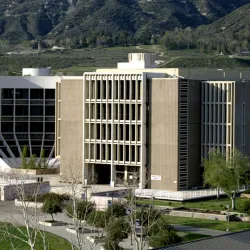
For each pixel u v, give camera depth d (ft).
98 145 620.08
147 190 589.73
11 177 588.09
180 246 310.86
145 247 407.23
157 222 404.36
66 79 639.76
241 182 538.88
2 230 430.20
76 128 634.02
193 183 609.83
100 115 616.80
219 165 537.65
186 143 604.08
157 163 602.44
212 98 611.47
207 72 646.74
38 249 426.10
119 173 614.75
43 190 580.30
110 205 463.42
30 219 450.30
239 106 612.70
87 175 621.31
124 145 608.19
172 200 554.05
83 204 455.22
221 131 607.78
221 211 506.89
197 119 613.93
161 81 600.39
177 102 595.47
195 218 497.46
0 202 559.38
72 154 633.61
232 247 313.73
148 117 605.31
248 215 492.95
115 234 401.90
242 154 578.25
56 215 504.84
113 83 610.65
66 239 440.86
